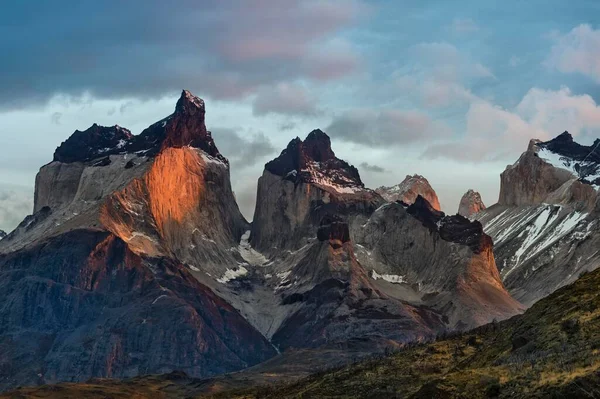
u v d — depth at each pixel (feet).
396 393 601.62
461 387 524.93
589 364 484.33
